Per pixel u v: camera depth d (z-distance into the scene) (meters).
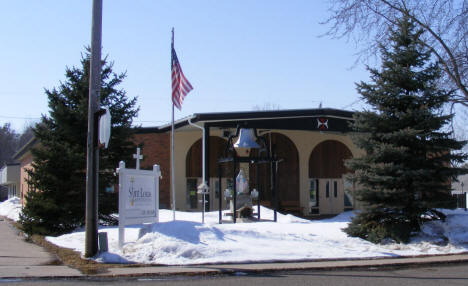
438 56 15.24
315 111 23.09
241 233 12.57
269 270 9.76
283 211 28.20
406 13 14.86
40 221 16.78
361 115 14.76
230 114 21.95
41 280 8.70
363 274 9.58
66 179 17.19
